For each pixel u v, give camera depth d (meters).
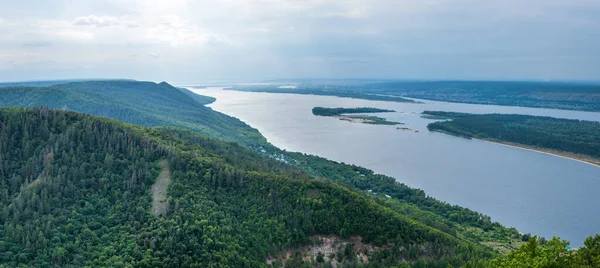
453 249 145.00
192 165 162.88
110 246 124.81
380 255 141.62
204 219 135.38
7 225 125.69
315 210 152.88
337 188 164.75
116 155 159.75
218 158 187.50
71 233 128.50
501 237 196.38
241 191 158.38
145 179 150.88
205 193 150.50
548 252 98.88
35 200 133.38
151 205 141.00
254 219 146.62
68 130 161.88
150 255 120.88
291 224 147.00
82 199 140.25
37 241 121.31
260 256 134.50
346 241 146.75
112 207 139.88
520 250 104.94
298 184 164.50
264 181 163.50
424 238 150.75
